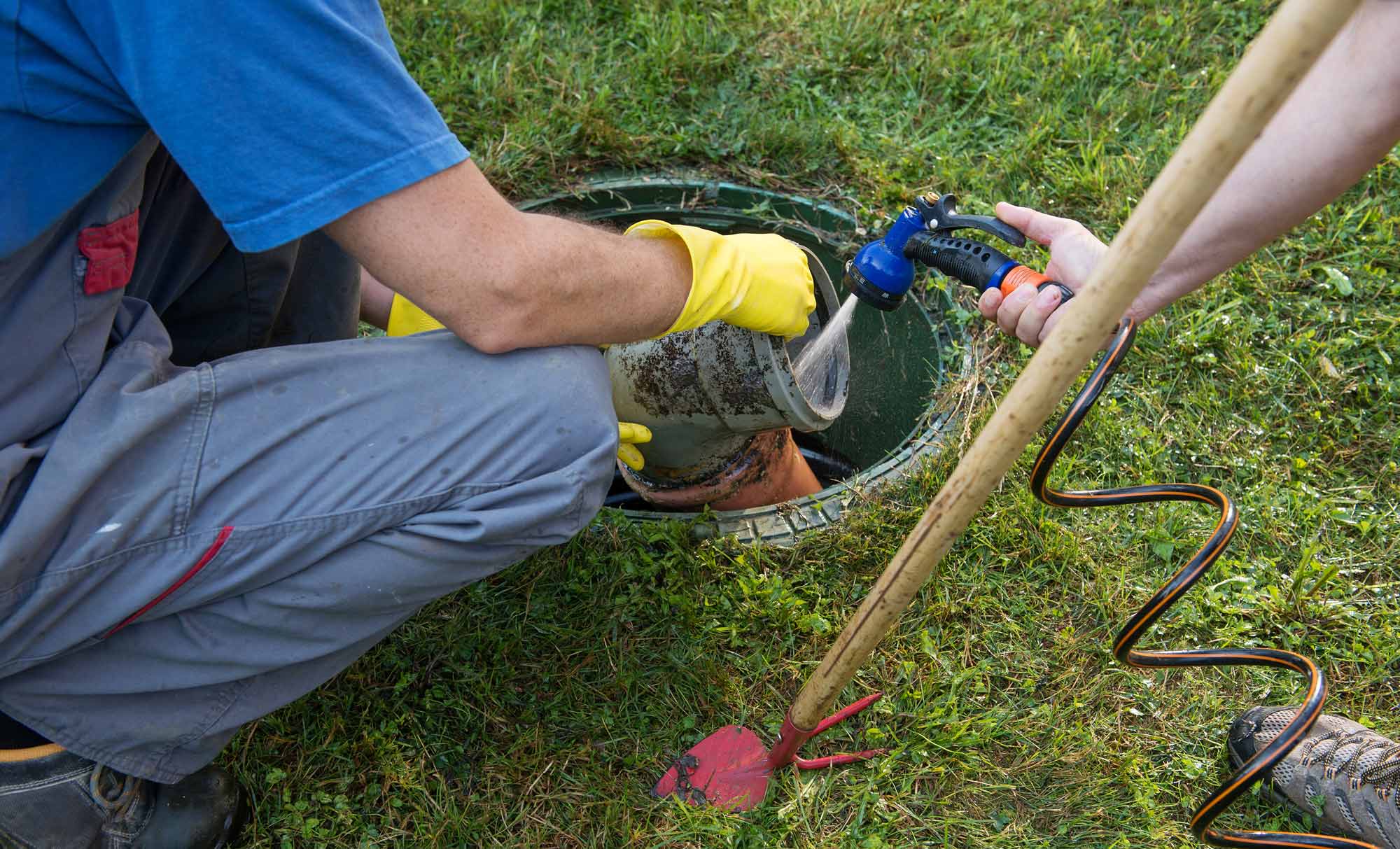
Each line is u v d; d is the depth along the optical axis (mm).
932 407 2205
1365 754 1525
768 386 1823
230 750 1616
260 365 1280
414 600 1388
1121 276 875
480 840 1554
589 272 1293
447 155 1128
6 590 1133
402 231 1134
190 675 1308
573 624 1809
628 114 2727
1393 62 1117
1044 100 2752
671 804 1590
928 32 2945
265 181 1064
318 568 1299
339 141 1065
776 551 1918
